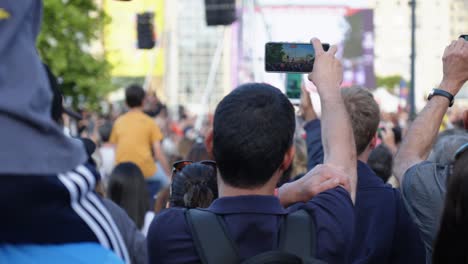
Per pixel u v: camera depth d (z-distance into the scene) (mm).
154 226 2359
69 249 1658
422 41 66688
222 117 2318
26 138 1483
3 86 1498
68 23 34531
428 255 3092
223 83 62062
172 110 39781
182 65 62281
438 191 2938
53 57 34344
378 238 3354
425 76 65562
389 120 21000
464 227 2033
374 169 5477
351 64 30656
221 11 20375
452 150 3430
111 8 43500
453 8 68688
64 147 1535
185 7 62625
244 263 2084
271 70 2900
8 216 1566
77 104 36156
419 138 3191
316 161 4391
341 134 2576
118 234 1811
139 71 45406
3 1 1536
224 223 2281
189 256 2270
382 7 66375
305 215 2342
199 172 3416
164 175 10117
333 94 2648
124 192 5906
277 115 2311
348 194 2447
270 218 2301
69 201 1649
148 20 22516
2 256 1610
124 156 9867
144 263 3092
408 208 3105
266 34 14273
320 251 2275
